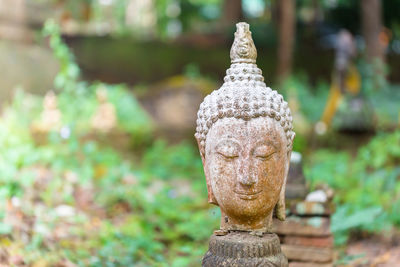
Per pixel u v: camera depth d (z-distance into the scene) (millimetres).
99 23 15273
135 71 14430
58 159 6496
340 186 6523
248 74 2793
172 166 8820
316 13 17969
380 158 7102
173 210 5742
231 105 2660
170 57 15047
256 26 16875
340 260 4223
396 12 16797
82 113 8664
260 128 2633
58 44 8484
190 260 4141
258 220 2764
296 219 3680
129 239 4457
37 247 3951
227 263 2674
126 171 6895
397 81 16547
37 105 8453
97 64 14000
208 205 6164
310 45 17297
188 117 10734
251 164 2613
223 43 16375
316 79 16469
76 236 4441
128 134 8898
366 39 13758
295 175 3809
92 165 6988
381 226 5031
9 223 4180
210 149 2709
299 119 10719
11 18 9703
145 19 16812
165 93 11086
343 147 10078
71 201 5297
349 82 10477
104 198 5688
